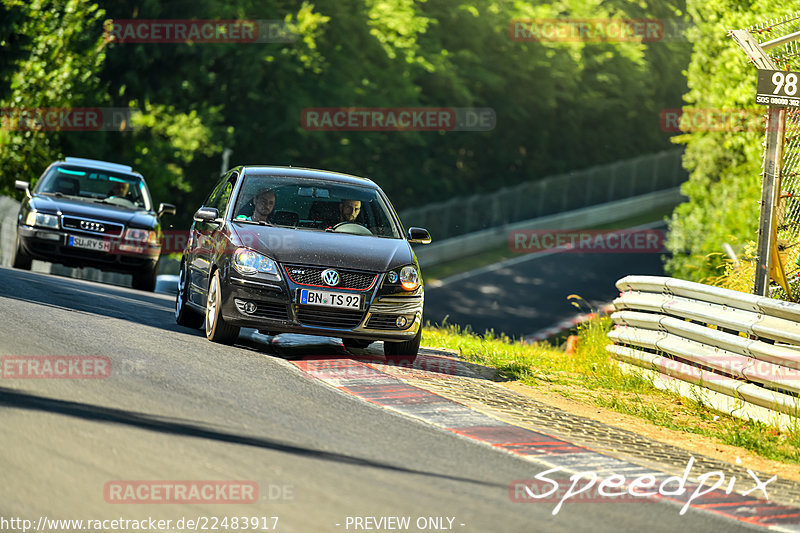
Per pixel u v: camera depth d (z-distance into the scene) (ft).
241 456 69.00
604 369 138.00
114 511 55.88
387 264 120.78
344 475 67.56
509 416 98.43
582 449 87.56
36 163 349.20
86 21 379.96
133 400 81.87
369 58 589.73
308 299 116.47
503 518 62.39
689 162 278.05
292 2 551.59
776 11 228.22
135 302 168.04
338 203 130.62
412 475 70.03
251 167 136.36
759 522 69.67
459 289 544.62
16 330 108.99
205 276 128.98
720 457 93.50
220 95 528.22
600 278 578.25
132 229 200.75
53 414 73.82
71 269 296.10
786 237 117.50
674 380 122.83
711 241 252.83
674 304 123.24
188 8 481.46
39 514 54.03
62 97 354.74
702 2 264.52
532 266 599.16
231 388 92.84
